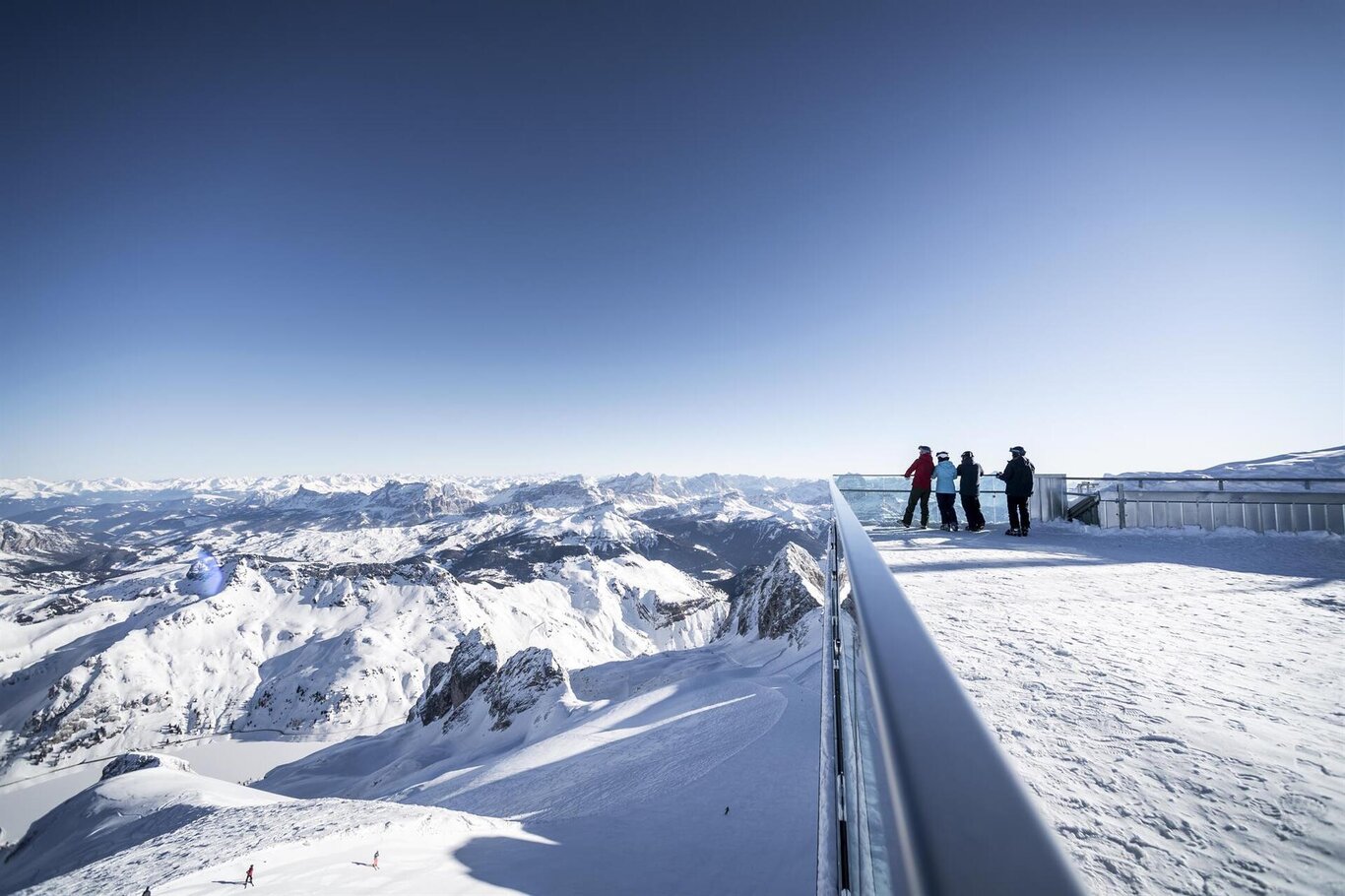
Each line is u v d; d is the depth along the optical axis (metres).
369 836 39.56
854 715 2.80
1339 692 4.09
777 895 25.84
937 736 0.72
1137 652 5.07
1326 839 2.47
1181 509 17.03
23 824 168.25
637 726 74.62
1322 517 15.20
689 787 42.88
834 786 2.88
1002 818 0.49
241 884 31.19
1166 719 3.70
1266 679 4.37
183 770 123.25
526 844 36.00
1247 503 16.11
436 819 43.44
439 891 28.25
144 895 31.88
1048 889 0.34
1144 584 8.20
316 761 150.88
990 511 18.70
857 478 19.03
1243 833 2.56
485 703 137.12
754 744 50.00
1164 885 2.28
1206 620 6.13
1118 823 2.65
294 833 44.69
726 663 115.56
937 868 0.40
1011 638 5.55
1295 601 7.03
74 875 48.56
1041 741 3.46
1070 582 8.38
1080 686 4.29
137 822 85.38
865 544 2.42
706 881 27.69
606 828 37.16
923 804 0.54
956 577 8.87
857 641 2.79
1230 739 3.41
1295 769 3.04
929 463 16.95
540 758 69.62
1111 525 17.81
